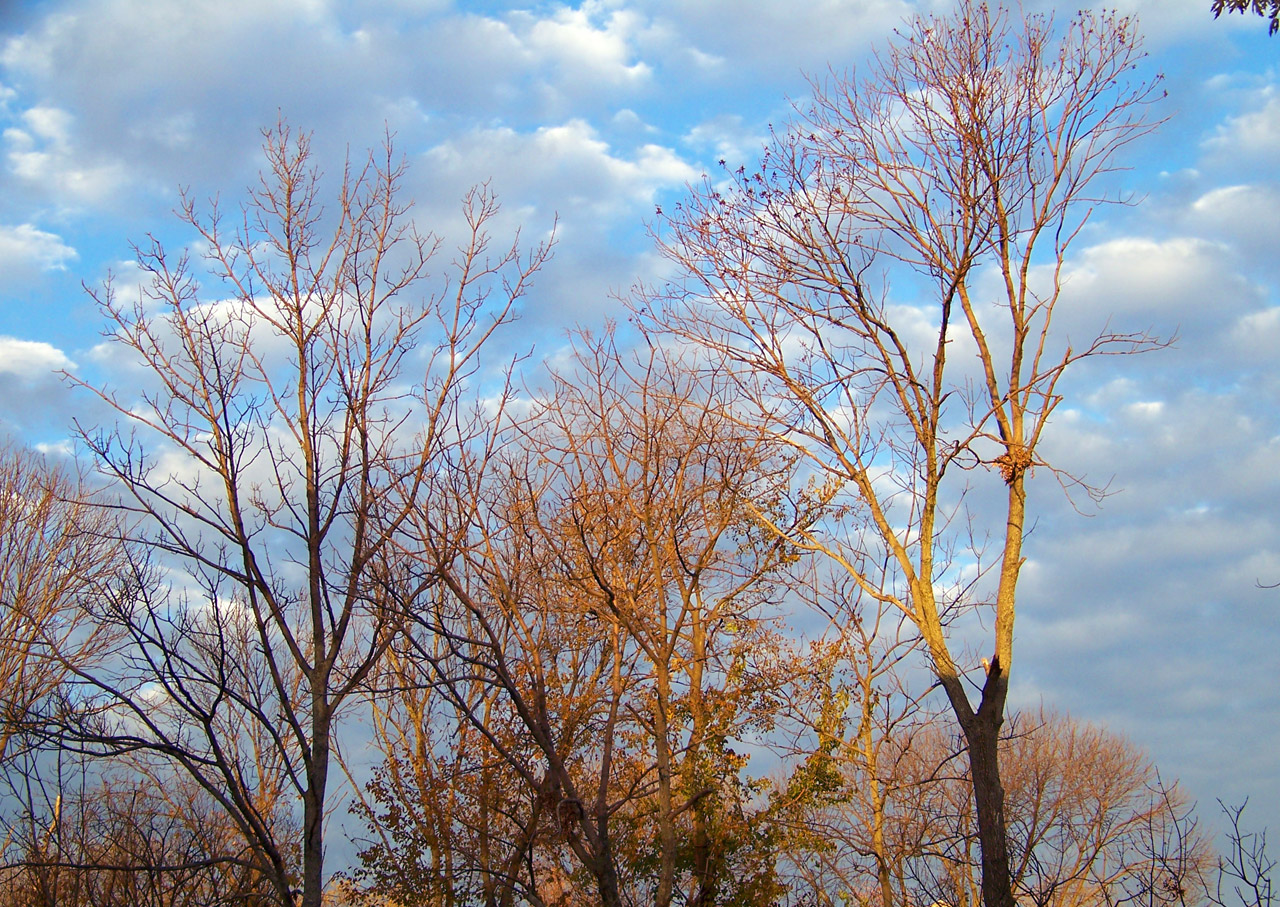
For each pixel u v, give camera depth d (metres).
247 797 10.62
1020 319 11.99
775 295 13.35
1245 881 11.07
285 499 11.34
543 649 14.88
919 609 11.84
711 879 18.80
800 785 18.80
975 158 12.24
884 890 16.88
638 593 15.30
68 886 12.38
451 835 16.89
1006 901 10.20
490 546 13.42
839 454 12.95
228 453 11.05
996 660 11.11
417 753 18.89
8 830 11.98
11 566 17.12
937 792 19.67
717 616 17.81
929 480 12.17
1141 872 12.81
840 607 19.03
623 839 18.62
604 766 13.23
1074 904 18.02
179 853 13.16
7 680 14.55
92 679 10.05
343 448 11.67
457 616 13.59
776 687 18.98
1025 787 22.84
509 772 16.64
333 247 12.50
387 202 12.91
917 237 12.57
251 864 10.20
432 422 12.30
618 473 15.42
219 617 10.65
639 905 20.02
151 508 10.61
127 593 10.55
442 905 17.59
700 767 18.53
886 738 18.38
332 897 18.80
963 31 12.68
